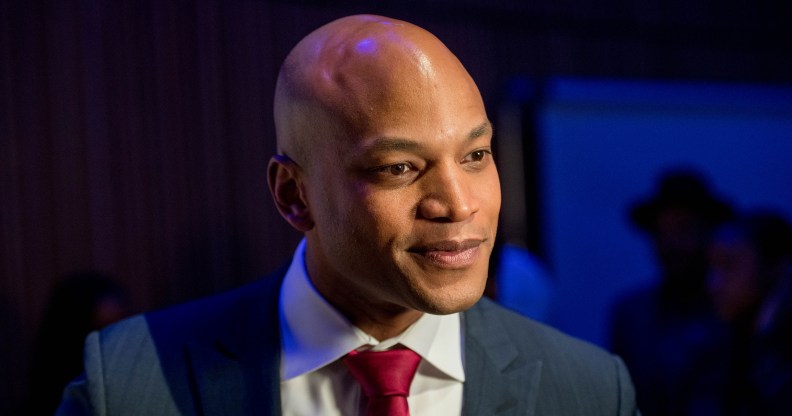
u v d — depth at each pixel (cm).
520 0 324
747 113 368
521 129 319
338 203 87
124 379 98
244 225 264
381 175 84
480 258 87
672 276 268
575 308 331
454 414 99
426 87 84
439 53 87
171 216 253
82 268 239
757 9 384
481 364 101
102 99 243
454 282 86
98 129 242
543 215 324
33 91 234
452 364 99
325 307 97
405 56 85
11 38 231
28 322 233
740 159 366
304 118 89
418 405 98
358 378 95
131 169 247
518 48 322
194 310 106
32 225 233
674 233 265
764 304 213
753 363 211
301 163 91
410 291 86
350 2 284
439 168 84
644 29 354
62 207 237
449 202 84
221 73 262
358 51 87
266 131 269
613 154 340
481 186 87
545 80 323
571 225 331
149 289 249
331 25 93
